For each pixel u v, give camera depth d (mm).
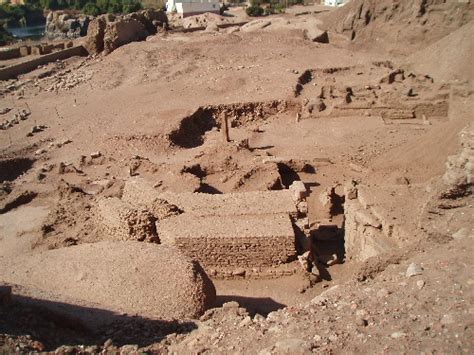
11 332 9070
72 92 42094
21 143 31734
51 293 12180
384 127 31969
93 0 116688
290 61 47250
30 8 115062
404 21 52156
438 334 7754
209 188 24141
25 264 14328
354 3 56500
